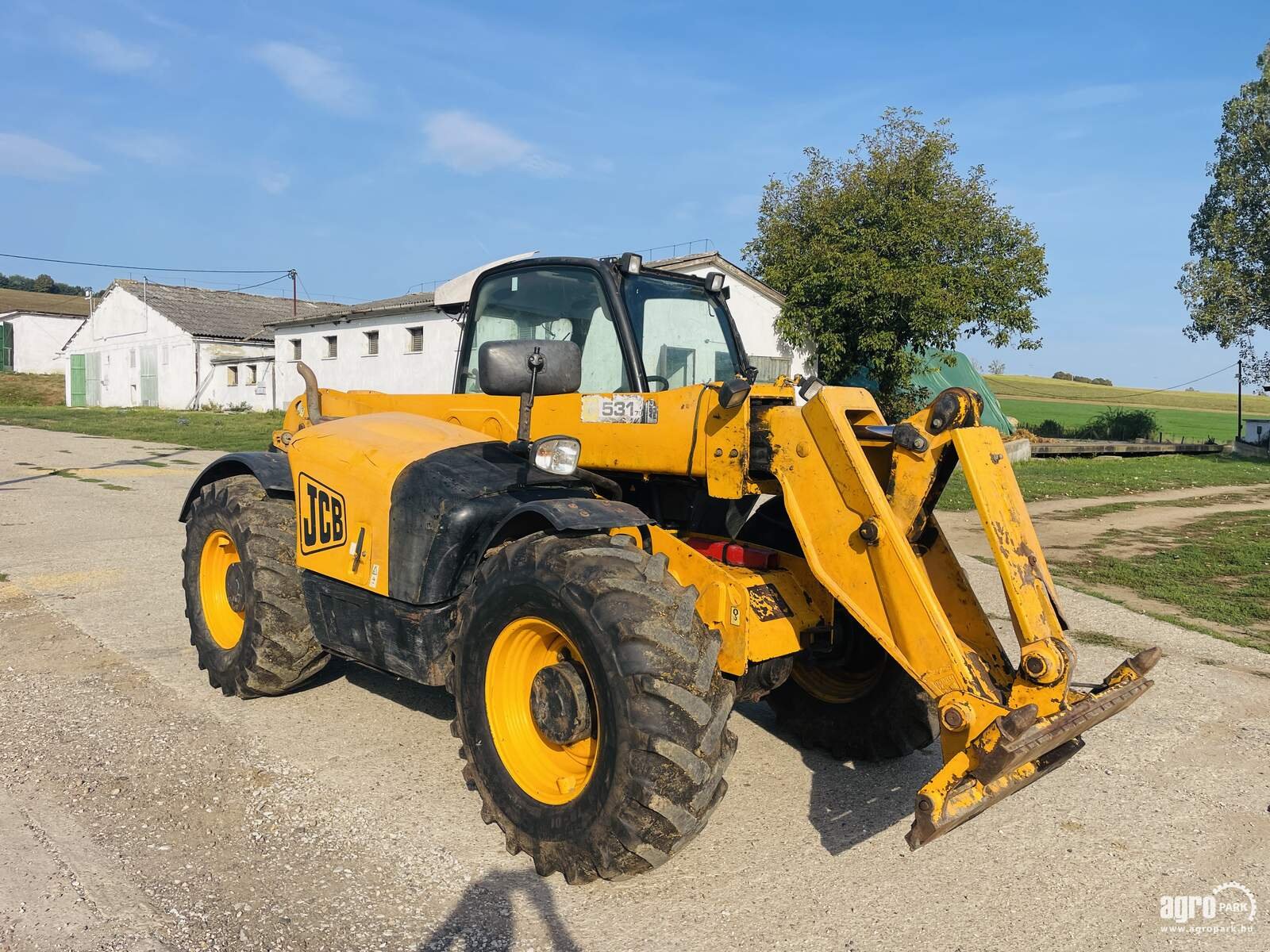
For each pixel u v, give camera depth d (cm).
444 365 2705
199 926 292
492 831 360
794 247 2550
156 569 797
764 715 504
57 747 425
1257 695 554
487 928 296
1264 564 973
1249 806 405
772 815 383
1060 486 1741
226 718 466
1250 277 3288
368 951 282
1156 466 2400
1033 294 2533
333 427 457
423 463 392
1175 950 296
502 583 335
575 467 360
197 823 358
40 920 291
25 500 1179
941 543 348
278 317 4222
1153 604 807
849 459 315
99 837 345
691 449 358
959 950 293
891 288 2317
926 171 2441
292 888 316
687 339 433
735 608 334
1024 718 268
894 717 415
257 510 481
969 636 344
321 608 433
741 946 291
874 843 361
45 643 583
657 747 288
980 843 366
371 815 369
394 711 484
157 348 3912
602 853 300
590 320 414
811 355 2578
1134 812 397
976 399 317
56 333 5691
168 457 1748
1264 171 3278
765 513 397
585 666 311
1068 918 314
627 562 318
